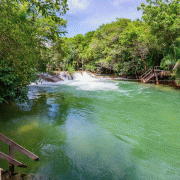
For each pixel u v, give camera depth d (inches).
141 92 533.0
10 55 120.0
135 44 827.4
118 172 150.8
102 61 1088.2
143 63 907.4
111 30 1131.3
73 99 435.8
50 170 148.9
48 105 369.7
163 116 303.6
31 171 145.1
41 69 324.5
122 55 956.6
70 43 1219.2
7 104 343.0
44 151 181.3
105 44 1099.3
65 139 212.5
